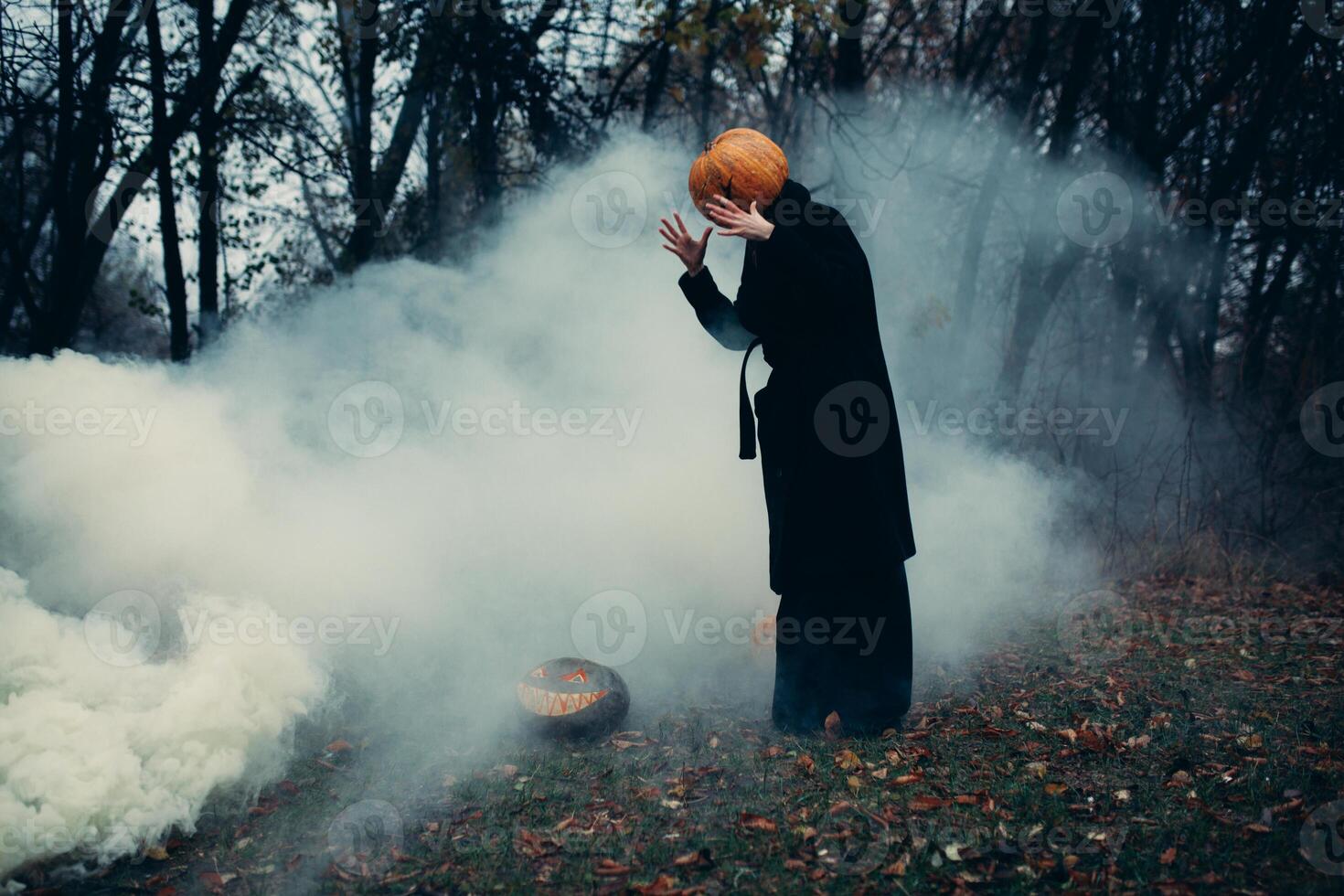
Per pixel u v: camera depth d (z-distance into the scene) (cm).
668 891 269
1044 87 1227
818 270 354
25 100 771
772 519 397
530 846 302
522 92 1033
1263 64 1017
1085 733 373
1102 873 268
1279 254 1105
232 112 930
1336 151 1025
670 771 357
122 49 830
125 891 286
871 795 324
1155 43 1088
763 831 302
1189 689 445
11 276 1073
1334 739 368
